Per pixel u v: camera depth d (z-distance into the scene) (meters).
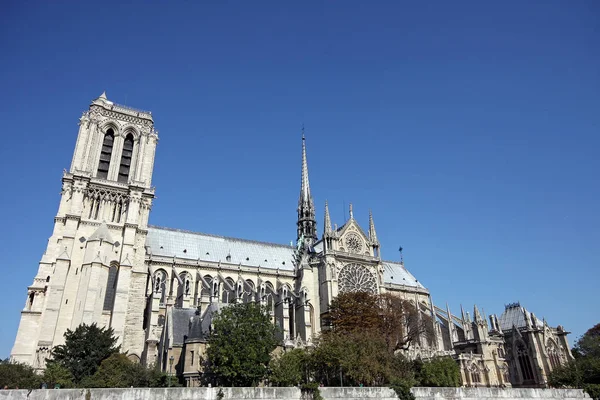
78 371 65.56
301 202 142.62
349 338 76.81
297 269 118.50
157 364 79.12
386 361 72.00
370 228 126.19
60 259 84.38
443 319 123.62
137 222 95.69
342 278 114.50
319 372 72.19
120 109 106.44
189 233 119.69
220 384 66.50
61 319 81.50
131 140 107.19
